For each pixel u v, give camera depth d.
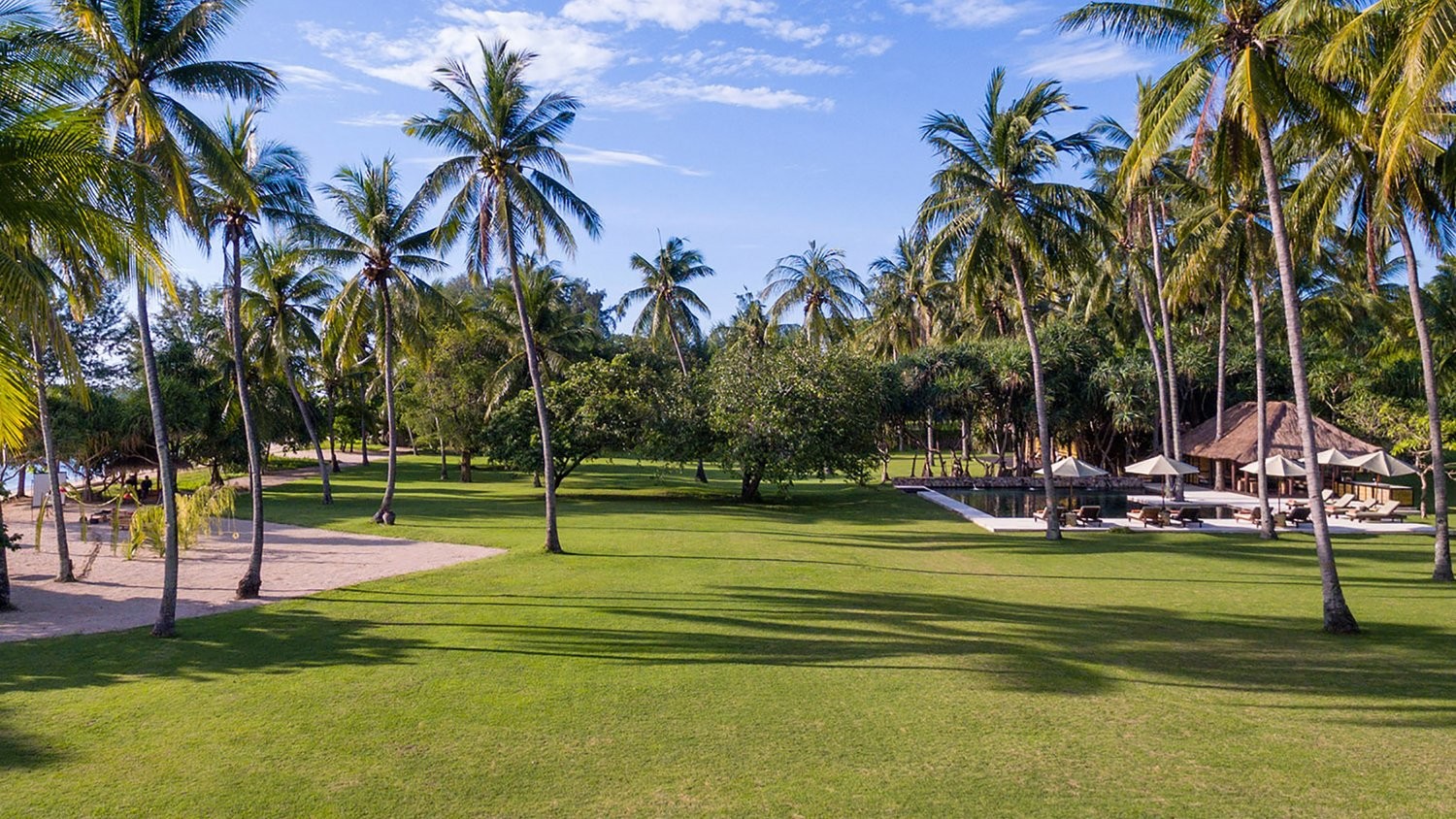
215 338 37.81
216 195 16.25
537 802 6.85
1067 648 11.88
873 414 35.16
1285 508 32.34
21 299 8.50
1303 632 12.93
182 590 16.70
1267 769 7.49
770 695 9.67
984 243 24.27
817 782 7.23
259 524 16.19
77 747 8.05
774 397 32.91
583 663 11.06
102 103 12.60
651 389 36.66
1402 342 36.78
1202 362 41.59
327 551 21.77
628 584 16.88
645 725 8.67
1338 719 8.82
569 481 48.28
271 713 9.04
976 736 8.34
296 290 32.19
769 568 19.02
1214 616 14.08
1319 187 17.22
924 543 23.94
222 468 43.25
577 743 8.15
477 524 27.77
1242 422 39.03
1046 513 25.55
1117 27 15.01
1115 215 23.88
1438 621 13.66
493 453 37.16
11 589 16.97
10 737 8.34
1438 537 17.75
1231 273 25.61
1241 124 14.55
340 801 6.87
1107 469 48.00
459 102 20.88
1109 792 7.01
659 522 28.70
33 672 10.73
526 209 21.14
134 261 10.43
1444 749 7.93
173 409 36.06
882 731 8.49
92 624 13.73
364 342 45.25
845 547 22.84
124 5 12.55
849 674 10.52
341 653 11.62
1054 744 8.11
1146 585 17.17
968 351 45.50
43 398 17.89
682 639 12.34
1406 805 6.73
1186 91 13.31
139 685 10.12
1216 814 6.58
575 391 36.19
